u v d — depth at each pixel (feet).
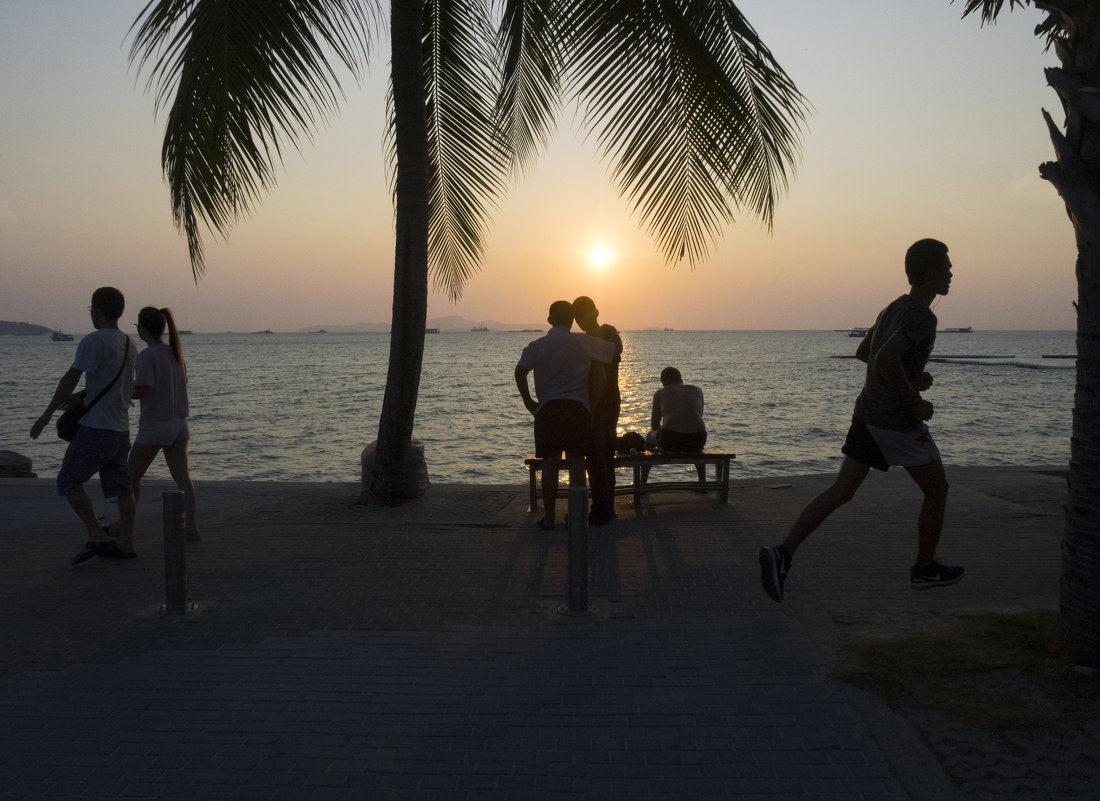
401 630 14.28
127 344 19.15
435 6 28.27
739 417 104.27
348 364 310.86
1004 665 11.72
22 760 9.85
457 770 9.52
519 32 28.17
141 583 17.31
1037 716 10.23
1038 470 30.19
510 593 16.35
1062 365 256.11
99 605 15.84
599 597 16.01
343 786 9.19
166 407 20.02
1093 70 10.74
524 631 14.15
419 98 24.86
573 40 24.88
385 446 25.12
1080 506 11.48
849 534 20.65
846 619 14.17
